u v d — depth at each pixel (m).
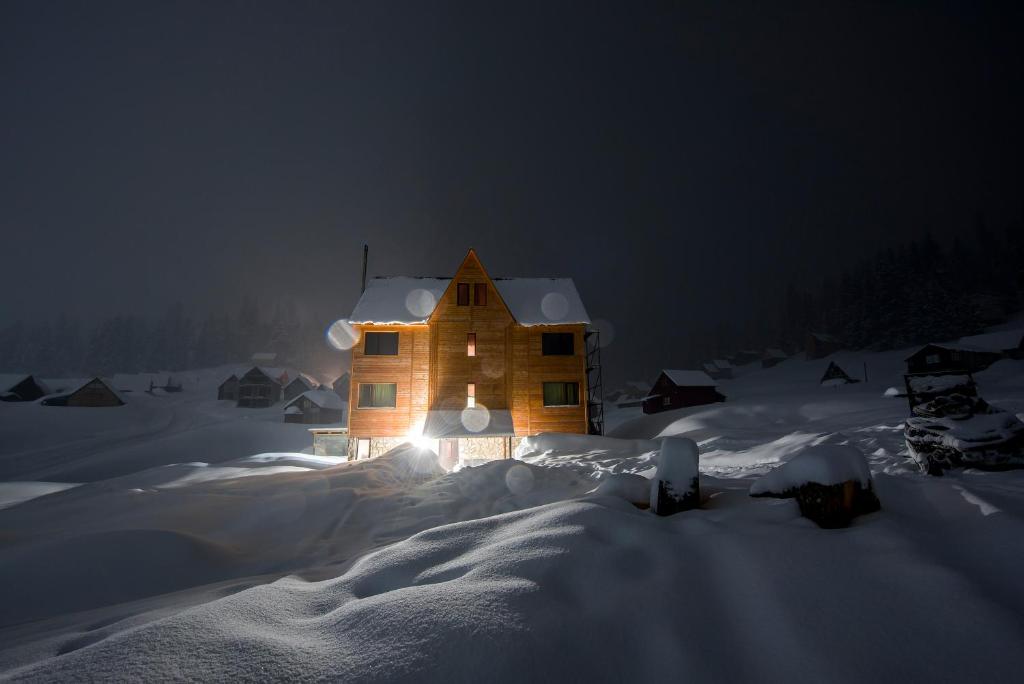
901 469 7.27
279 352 135.00
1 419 48.22
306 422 55.81
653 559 3.20
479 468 11.80
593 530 3.65
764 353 118.38
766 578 2.83
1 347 140.88
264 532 7.69
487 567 3.11
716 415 30.19
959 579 2.60
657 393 54.81
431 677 2.04
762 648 2.33
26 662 2.57
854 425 15.38
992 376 38.31
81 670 2.13
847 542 3.14
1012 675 2.01
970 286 96.44
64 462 36.00
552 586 2.82
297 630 2.56
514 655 2.19
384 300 26.52
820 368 80.19
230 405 75.69
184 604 3.53
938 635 2.28
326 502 9.15
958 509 3.78
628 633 2.46
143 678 2.04
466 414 23.62
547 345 25.81
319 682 2.01
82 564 5.15
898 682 2.05
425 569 3.36
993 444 5.93
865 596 2.59
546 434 23.66
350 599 3.05
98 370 128.38
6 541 6.95
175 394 91.94
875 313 84.25
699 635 2.43
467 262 25.83
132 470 32.12
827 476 3.65
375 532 7.56
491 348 24.95
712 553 3.22
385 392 24.66
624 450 21.19
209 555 5.95
